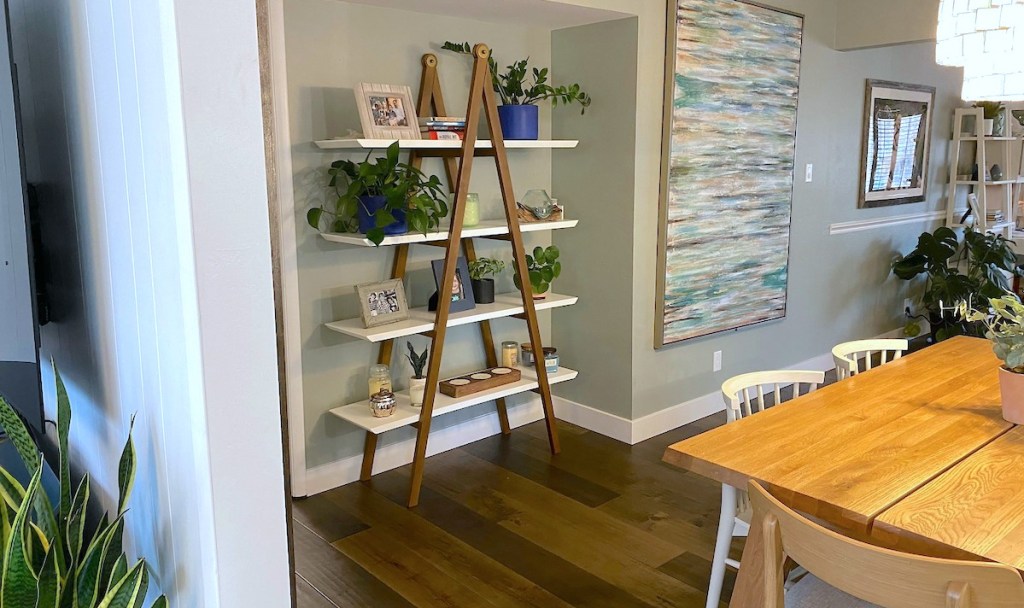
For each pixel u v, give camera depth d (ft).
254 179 3.76
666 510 10.03
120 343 4.89
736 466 5.79
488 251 12.15
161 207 3.87
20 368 5.12
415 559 8.84
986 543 4.60
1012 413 6.65
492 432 12.80
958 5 6.71
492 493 10.59
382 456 11.37
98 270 5.12
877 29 14.08
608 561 8.77
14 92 4.84
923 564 4.14
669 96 11.60
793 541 4.78
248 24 3.65
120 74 4.18
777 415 6.97
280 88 9.41
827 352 16.35
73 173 5.37
